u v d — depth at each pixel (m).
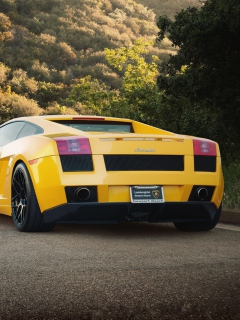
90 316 2.56
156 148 4.97
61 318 2.53
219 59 10.91
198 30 10.53
